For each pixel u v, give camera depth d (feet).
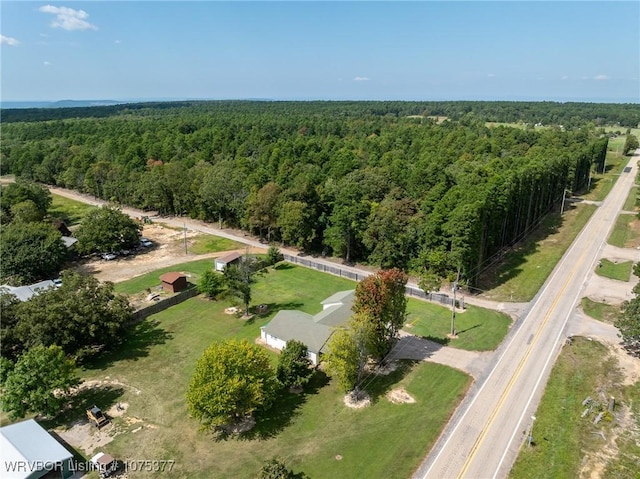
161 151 430.20
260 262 205.05
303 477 93.76
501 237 232.12
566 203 340.39
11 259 198.18
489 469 94.84
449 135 457.68
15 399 106.42
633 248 237.45
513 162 330.95
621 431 104.99
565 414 111.34
